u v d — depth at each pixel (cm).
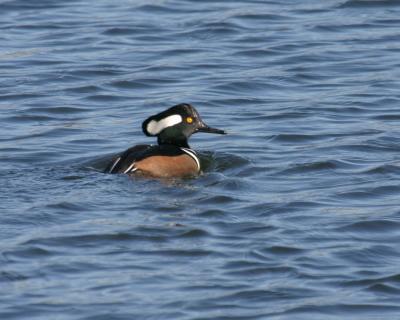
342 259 1455
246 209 1623
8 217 1561
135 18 2769
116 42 2608
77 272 1402
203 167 1814
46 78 2362
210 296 1345
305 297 1352
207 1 2900
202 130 1864
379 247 1496
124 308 1310
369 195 1694
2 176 1738
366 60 2489
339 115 2145
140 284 1371
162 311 1306
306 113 2153
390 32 2673
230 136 2023
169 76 2384
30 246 1466
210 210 1608
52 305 1314
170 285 1370
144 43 2602
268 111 2172
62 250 1462
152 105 2209
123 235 1510
